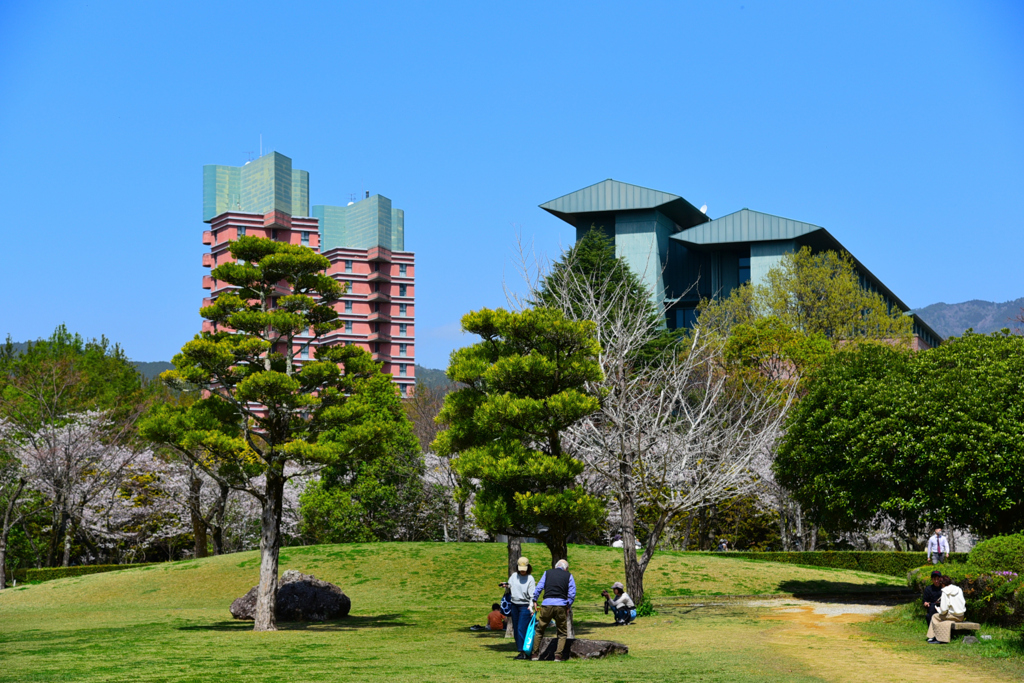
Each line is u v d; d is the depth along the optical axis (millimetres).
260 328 23391
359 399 23594
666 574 33562
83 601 31812
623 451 24766
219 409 23391
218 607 29875
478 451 18812
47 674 12164
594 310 26609
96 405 51031
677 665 13164
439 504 48031
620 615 22016
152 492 53688
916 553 38281
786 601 28203
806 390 38188
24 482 43000
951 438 23859
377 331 129500
